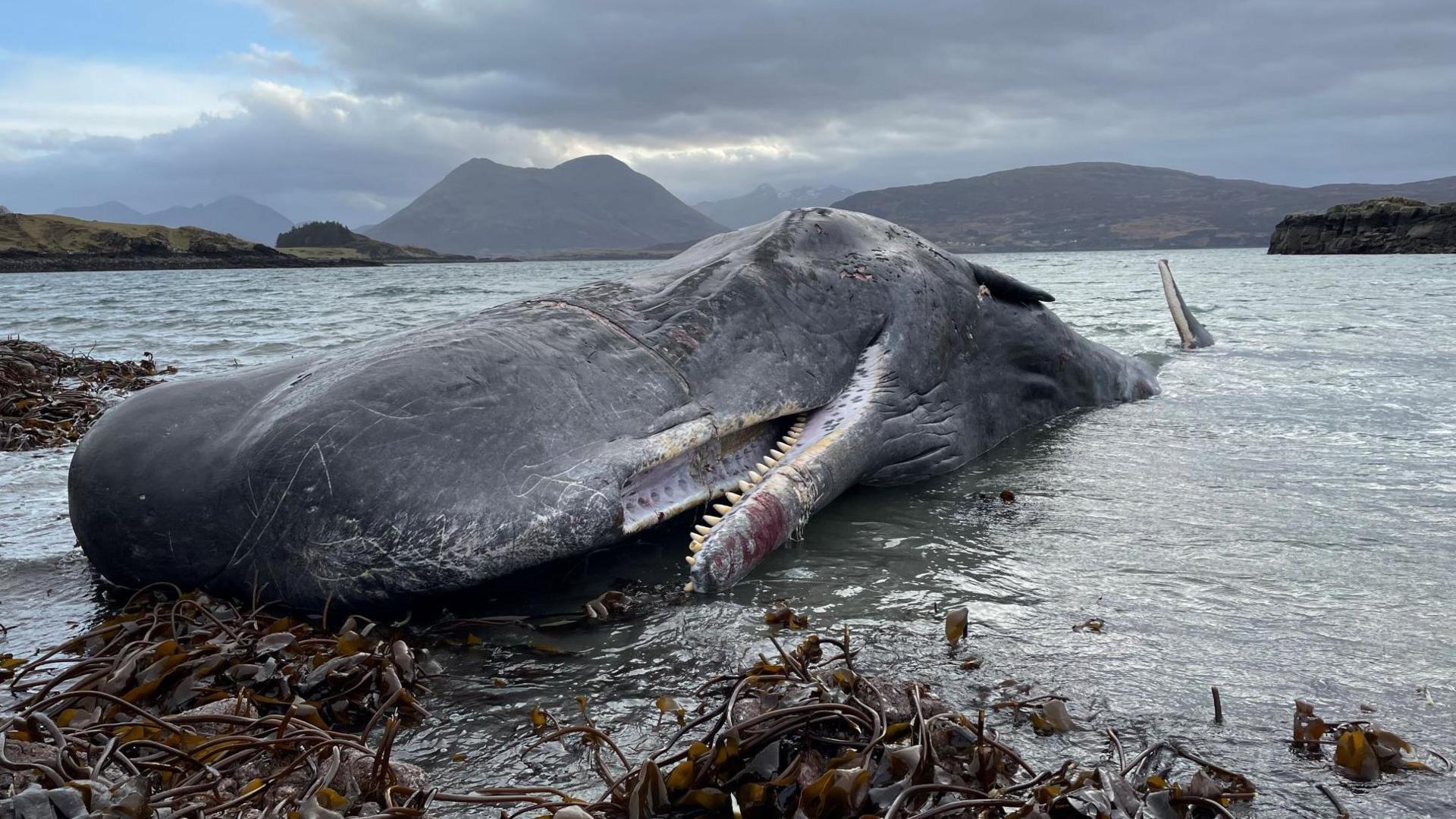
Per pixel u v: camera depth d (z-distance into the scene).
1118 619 4.41
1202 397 9.66
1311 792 3.05
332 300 29.91
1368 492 6.34
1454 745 3.33
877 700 3.37
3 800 2.58
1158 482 6.68
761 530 5.07
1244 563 5.11
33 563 5.26
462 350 4.93
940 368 7.08
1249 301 22.12
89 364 12.70
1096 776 2.93
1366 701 3.65
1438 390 9.74
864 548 5.41
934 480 6.82
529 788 2.94
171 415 4.72
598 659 4.07
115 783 2.85
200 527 4.50
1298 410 8.91
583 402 5.10
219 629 4.23
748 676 3.55
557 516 4.64
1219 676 3.85
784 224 7.07
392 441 4.45
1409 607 4.51
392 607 4.50
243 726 3.35
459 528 4.43
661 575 5.03
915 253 7.35
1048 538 5.56
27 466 7.52
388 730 3.00
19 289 43.59
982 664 3.95
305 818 2.68
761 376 5.99
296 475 4.36
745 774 3.04
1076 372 8.82
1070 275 44.66
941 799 2.90
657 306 6.05
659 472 5.38
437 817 2.97
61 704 3.53
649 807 2.88
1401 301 21.36
